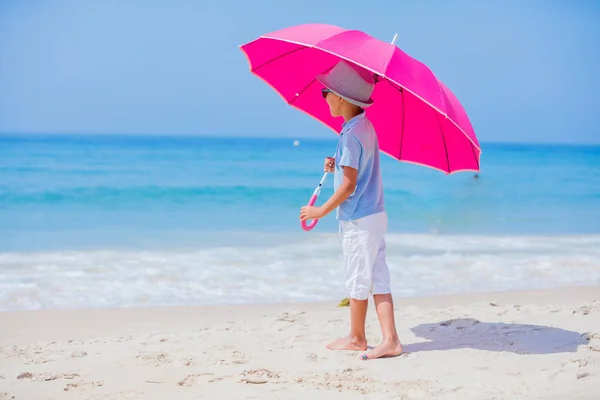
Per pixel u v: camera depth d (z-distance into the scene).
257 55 4.42
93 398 3.39
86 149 45.34
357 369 3.87
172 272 8.00
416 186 23.27
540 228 12.91
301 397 3.36
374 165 4.12
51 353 4.39
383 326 4.18
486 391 3.40
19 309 6.21
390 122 4.50
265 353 4.29
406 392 3.40
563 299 6.64
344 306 6.29
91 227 12.15
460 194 20.52
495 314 5.46
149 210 15.05
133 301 6.59
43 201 16.38
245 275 7.87
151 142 69.56
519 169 34.47
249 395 3.40
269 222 13.09
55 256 9.02
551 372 3.68
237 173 26.38
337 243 10.43
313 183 22.11
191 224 12.74
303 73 4.57
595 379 3.58
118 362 4.12
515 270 8.48
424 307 6.18
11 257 8.91
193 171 27.03
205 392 3.47
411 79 3.53
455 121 3.63
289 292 7.06
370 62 3.49
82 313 5.95
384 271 4.20
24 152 39.47
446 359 4.05
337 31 3.84
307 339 4.67
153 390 3.52
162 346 4.54
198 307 6.25
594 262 9.13
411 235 11.62
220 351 4.34
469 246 10.38
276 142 82.25
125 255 9.16
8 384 3.65
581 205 17.59
